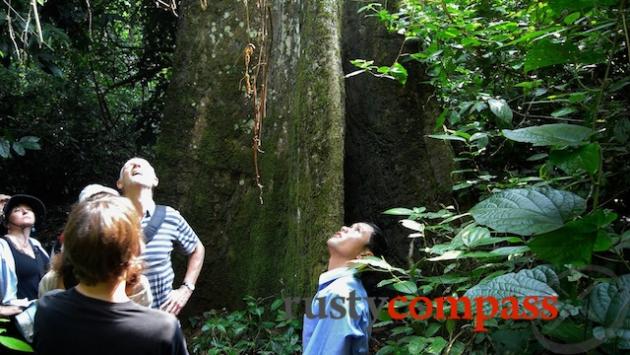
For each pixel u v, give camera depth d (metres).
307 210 3.61
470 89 3.45
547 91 2.97
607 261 1.99
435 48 3.28
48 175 8.82
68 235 1.56
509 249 1.64
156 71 8.05
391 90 3.94
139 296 2.10
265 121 4.30
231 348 3.49
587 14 2.00
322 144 3.61
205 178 4.31
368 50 4.07
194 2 4.55
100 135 9.14
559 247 1.31
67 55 8.18
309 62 3.81
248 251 4.17
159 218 3.04
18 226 3.17
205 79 4.43
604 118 2.49
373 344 3.22
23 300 2.83
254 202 4.23
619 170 2.60
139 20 8.49
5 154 4.95
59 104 8.90
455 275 2.23
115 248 1.54
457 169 3.61
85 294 1.59
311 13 3.89
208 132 4.36
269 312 3.91
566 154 1.44
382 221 3.84
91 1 6.99
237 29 4.45
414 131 3.86
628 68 2.82
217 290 4.17
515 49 3.25
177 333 1.62
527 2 3.34
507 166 3.68
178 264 4.21
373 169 3.95
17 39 5.12
